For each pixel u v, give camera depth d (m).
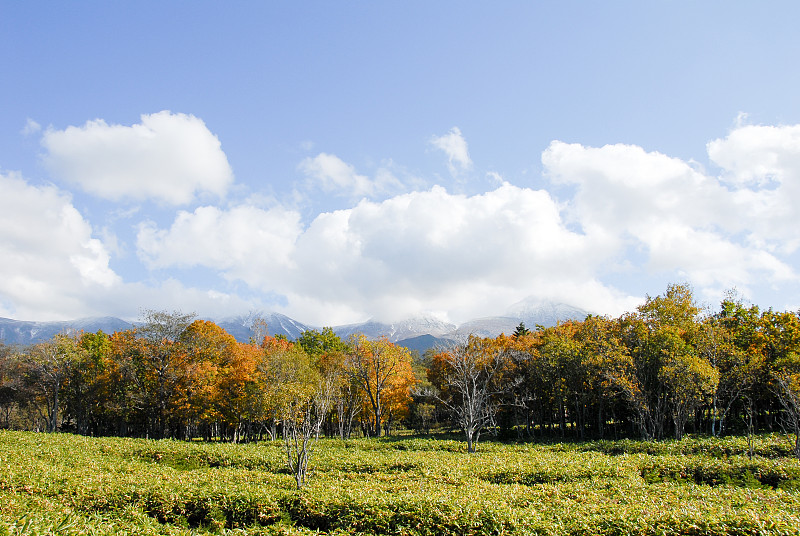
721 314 47.09
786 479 19.73
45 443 29.78
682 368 35.75
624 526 11.86
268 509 15.55
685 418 36.53
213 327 52.47
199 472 21.23
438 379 61.28
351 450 32.53
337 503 15.14
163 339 48.88
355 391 56.06
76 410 57.62
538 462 23.66
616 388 42.69
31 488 16.11
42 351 52.00
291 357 44.47
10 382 55.06
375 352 55.00
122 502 15.97
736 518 11.41
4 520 10.67
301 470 19.47
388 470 23.34
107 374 51.53
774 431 38.03
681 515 12.07
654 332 41.38
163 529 13.38
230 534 13.48
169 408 48.94
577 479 19.97
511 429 57.06
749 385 37.88
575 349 44.28
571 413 54.06
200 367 47.69
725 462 22.39
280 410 25.47
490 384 49.19
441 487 17.56
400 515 13.80
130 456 27.75
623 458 25.30
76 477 18.16
